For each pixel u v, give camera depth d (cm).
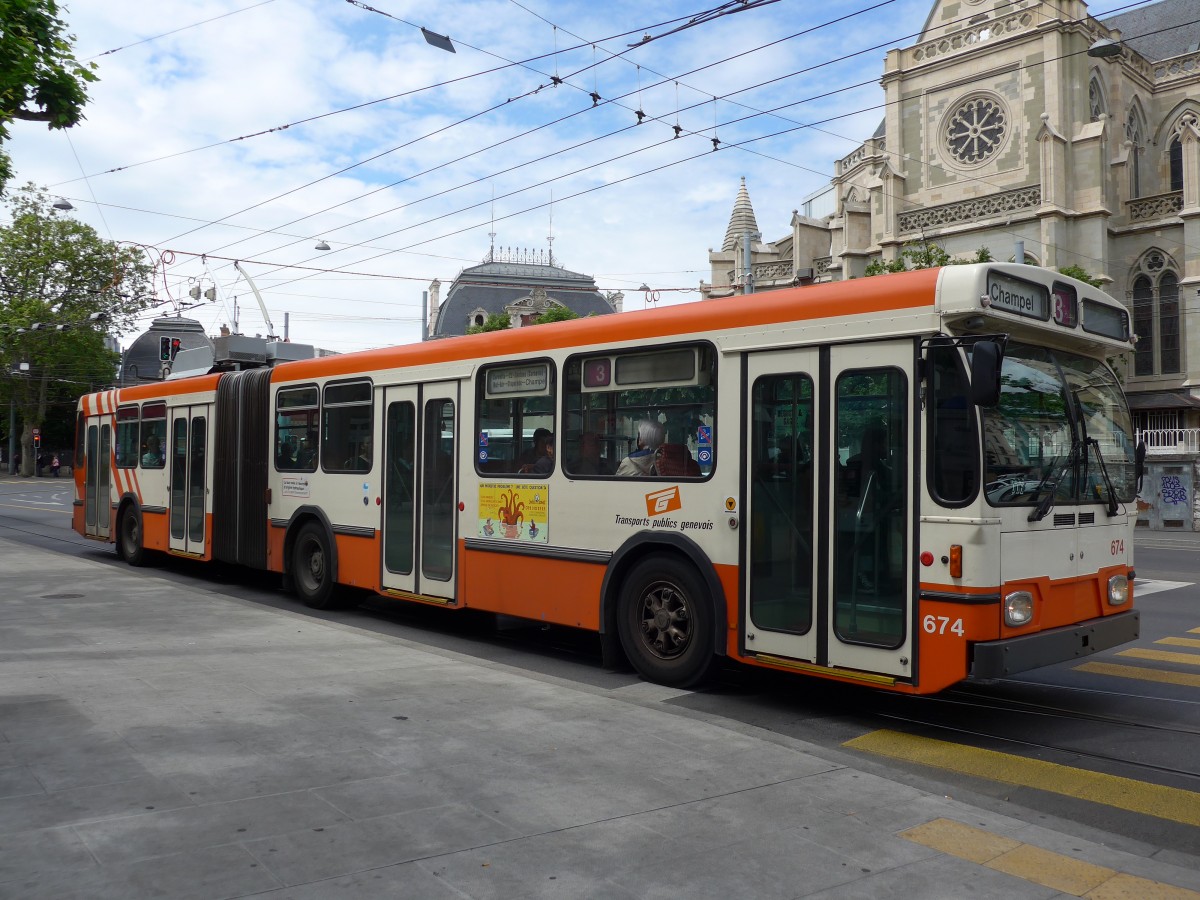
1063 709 746
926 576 621
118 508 1672
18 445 7925
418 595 1021
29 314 5459
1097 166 3556
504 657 927
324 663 810
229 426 1354
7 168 1272
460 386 980
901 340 645
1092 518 696
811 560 683
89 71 1163
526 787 502
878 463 651
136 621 1010
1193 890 406
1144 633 1104
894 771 571
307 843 422
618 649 841
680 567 771
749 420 725
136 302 4925
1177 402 3516
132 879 381
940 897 390
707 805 483
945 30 3928
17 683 707
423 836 434
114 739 568
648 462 797
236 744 564
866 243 4156
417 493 1028
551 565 876
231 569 1594
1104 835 490
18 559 1630
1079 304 715
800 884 396
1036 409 668
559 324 882
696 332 765
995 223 3691
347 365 1139
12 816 446
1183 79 4122
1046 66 3628
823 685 819
